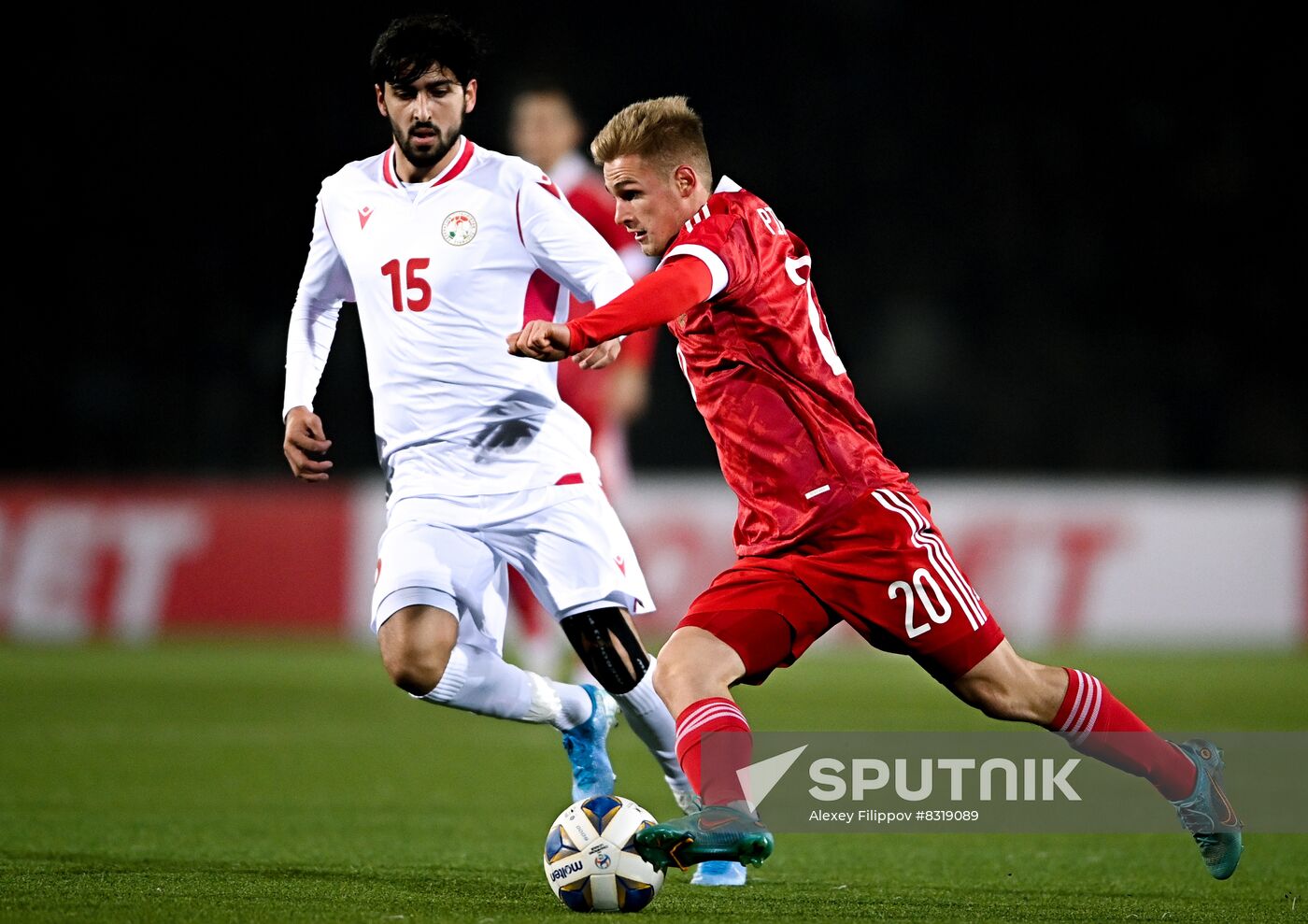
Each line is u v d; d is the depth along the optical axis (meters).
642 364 30.36
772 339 13.88
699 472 74.12
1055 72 88.81
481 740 31.58
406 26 16.08
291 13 83.56
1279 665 49.81
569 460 16.70
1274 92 86.81
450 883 15.41
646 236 14.45
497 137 84.06
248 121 83.44
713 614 13.74
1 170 81.75
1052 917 13.85
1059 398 82.44
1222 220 86.19
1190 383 82.06
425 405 16.47
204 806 21.81
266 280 82.81
